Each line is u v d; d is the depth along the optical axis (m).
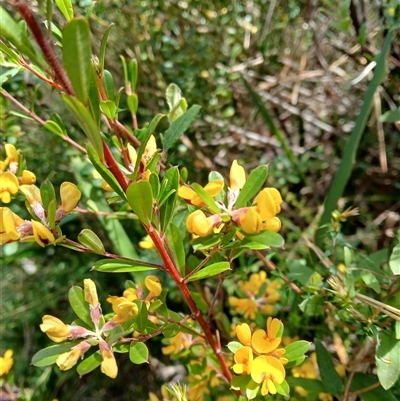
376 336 0.14
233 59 0.28
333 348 0.21
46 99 0.27
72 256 0.29
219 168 0.29
